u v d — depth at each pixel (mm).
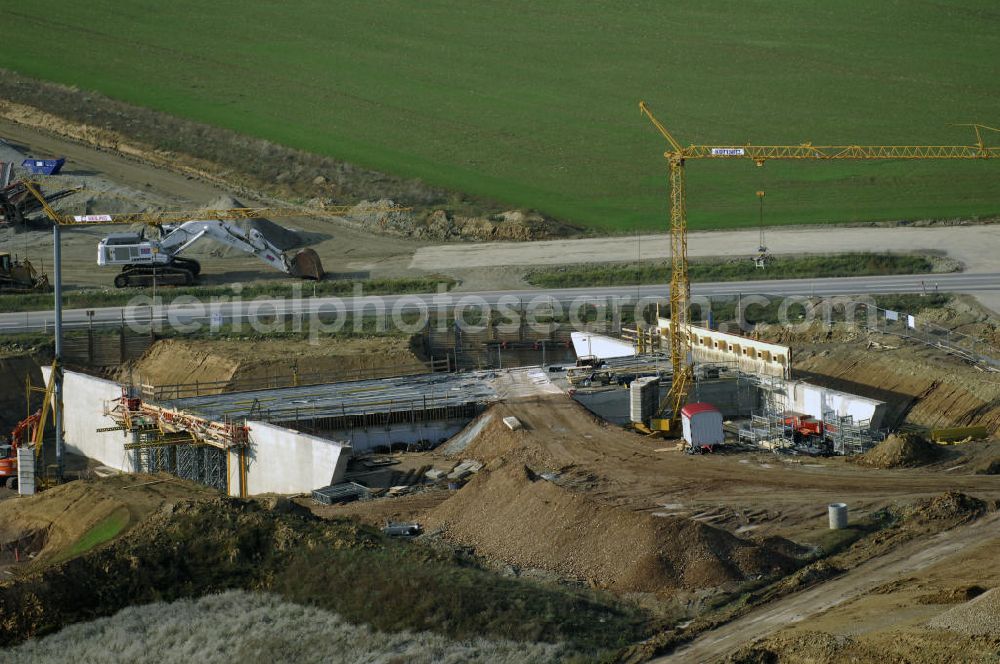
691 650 50250
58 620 55594
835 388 94938
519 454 79000
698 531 58312
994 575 54375
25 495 82938
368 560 57219
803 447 79750
